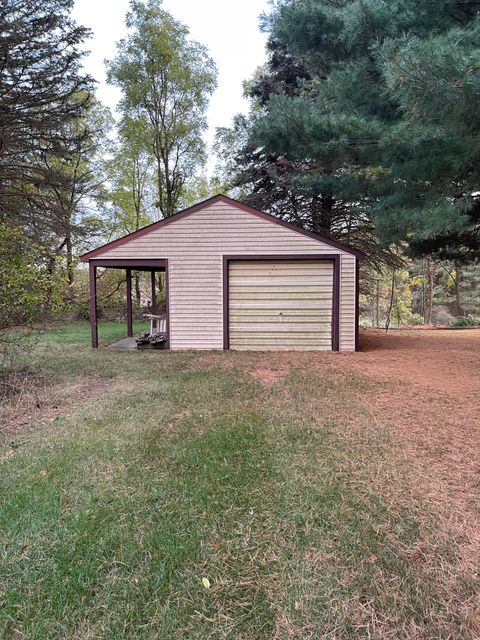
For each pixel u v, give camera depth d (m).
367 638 1.54
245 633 1.56
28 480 2.73
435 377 5.74
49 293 5.36
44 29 11.54
